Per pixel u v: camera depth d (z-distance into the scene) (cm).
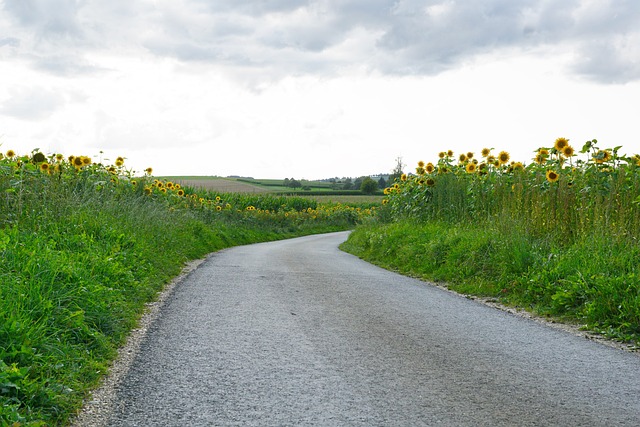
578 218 1004
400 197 1909
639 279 686
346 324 623
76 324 490
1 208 868
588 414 368
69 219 945
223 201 3300
